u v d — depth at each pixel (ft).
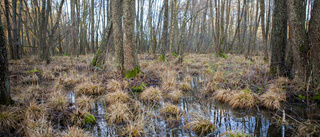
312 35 16.40
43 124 12.19
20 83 24.25
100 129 13.00
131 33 25.20
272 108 16.38
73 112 14.32
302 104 16.75
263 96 17.52
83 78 26.07
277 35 23.00
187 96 20.81
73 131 11.64
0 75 13.30
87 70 31.81
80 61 43.93
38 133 11.02
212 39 78.79
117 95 18.48
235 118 14.70
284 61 23.34
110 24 33.55
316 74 16.72
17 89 20.61
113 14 26.73
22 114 13.19
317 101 16.35
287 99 17.95
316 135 11.06
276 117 14.62
